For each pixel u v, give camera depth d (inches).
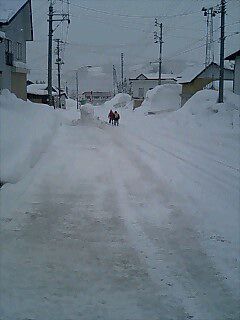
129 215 319.9
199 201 360.5
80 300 192.7
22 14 1305.4
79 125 1187.9
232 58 1358.3
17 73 1302.9
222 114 1110.4
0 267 224.1
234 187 412.5
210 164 541.3
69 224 296.7
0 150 434.0
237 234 281.1
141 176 459.2
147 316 180.2
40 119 780.0
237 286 208.4
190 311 184.7
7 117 586.6
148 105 2090.3
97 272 221.8
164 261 237.1
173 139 844.6
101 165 518.3
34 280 210.7
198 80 2023.9
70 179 434.6
